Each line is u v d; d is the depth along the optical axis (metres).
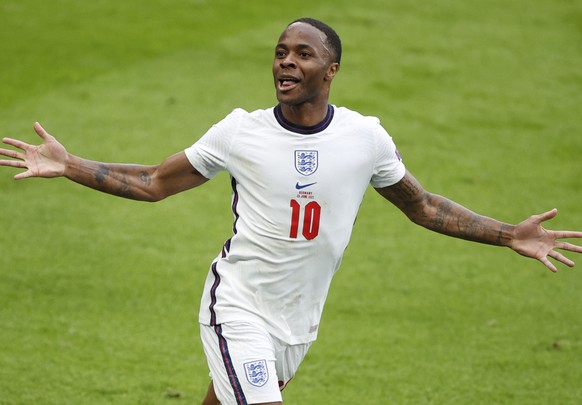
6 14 53.03
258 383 15.81
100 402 21.91
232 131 15.96
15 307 26.97
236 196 16.28
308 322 16.73
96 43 50.22
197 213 35.00
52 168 15.87
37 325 25.95
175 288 29.02
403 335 26.69
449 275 31.00
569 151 42.38
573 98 47.78
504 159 41.12
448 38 53.53
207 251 31.91
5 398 21.69
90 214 34.09
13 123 41.06
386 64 49.72
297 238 15.86
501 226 17.27
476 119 44.81
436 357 25.36
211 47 50.41
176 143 40.38
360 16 55.41
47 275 29.22
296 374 24.08
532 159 41.38
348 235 16.44
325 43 15.68
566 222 35.72
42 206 34.41
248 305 16.19
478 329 27.28
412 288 29.92
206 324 16.55
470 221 17.31
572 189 38.75
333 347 25.73
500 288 30.22
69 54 48.81
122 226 33.34
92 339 25.36
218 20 53.84
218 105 44.31
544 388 23.69
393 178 16.72
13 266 29.62
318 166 15.75
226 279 16.34
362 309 28.30
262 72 48.06
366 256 32.16
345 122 16.09
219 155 16.09
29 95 44.12
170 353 24.86
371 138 16.17
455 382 23.89
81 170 16.11
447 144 42.12
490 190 38.06
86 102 43.81
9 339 24.97
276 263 15.99
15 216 33.44
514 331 27.20
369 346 25.89
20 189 35.72
